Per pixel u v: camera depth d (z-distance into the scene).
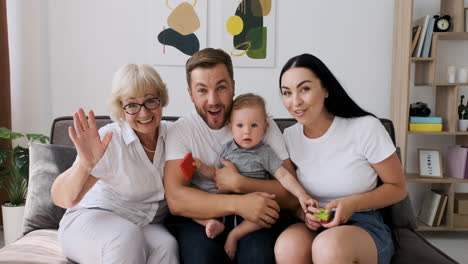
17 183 2.47
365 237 1.09
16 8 2.79
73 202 1.19
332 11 2.92
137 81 1.25
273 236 1.28
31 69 2.83
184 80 2.93
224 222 1.36
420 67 2.86
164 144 1.42
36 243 1.33
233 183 1.28
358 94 2.98
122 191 1.32
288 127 1.59
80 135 1.10
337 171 1.25
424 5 2.93
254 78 2.94
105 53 2.88
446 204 2.71
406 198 1.54
